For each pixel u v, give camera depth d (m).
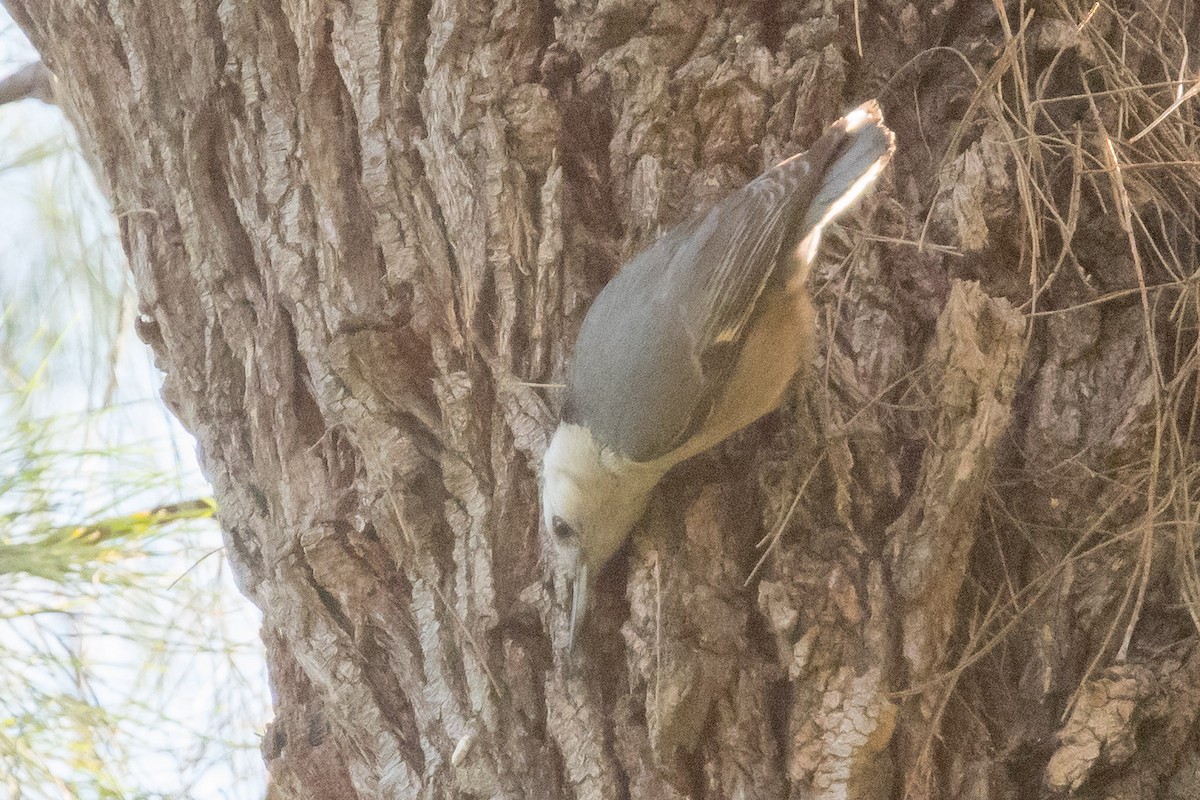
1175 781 4.62
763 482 5.03
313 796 5.35
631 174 5.46
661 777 4.69
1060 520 5.03
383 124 5.52
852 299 5.27
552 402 5.26
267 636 5.70
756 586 4.91
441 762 4.95
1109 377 5.17
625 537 5.11
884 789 4.62
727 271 4.96
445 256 5.38
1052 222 5.34
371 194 5.46
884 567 4.80
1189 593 4.81
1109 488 5.00
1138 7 5.80
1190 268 5.37
